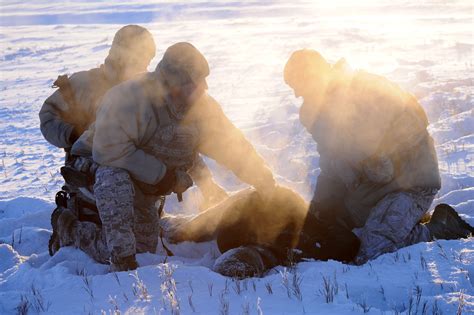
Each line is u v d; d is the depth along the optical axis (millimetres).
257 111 13422
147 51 5508
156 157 5148
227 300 4133
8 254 5766
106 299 4250
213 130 5367
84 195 5477
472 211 6461
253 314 3895
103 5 74875
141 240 5453
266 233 5277
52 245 5785
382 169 5316
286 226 5277
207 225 5742
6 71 24094
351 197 5695
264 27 38656
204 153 5535
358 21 41156
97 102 5547
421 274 4477
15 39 38781
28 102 16984
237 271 4668
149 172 5035
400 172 5430
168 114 5043
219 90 16641
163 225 5984
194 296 4219
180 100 4988
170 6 67312
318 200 5773
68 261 5211
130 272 4598
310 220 5309
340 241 5191
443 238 5605
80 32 42219
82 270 5039
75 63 25141
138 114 4945
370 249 5238
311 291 4191
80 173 5273
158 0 78500
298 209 5352
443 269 4543
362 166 5402
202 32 35844
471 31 30828
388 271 4578
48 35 40969
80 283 4500
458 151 9016
